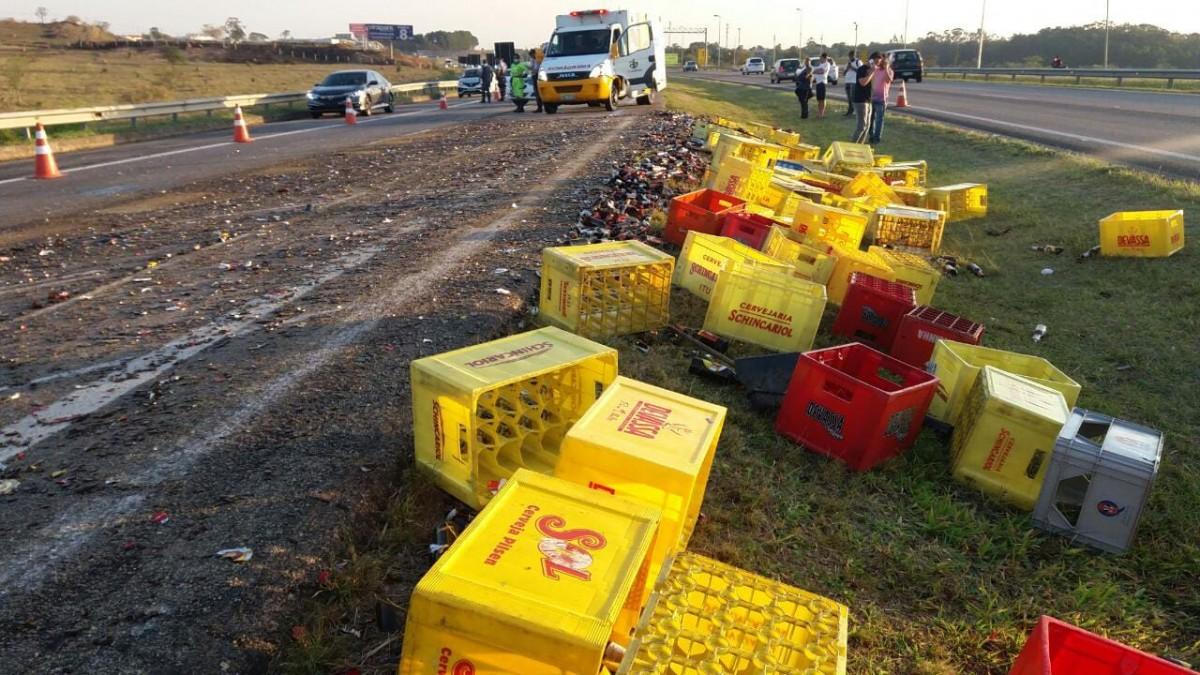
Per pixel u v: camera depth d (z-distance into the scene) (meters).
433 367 3.40
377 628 2.70
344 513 3.22
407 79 58.97
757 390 4.70
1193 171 11.89
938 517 3.71
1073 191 11.05
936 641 2.97
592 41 23.77
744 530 3.50
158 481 3.40
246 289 6.33
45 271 6.91
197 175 12.58
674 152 13.88
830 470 4.02
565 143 15.45
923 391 4.17
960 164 14.32
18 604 2.61
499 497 2.41
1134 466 3.44
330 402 4.19
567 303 5.34
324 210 9.69
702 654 2.11
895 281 6.49
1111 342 6.00
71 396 4.29
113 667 2.37
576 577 2.08
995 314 6.67
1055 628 2.27
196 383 4.45
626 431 2.94
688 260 6.62
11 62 37.88
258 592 2.72
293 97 28.52
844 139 18.59
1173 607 3.26
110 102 27.09
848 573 3.28
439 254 7.36
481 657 1.96
